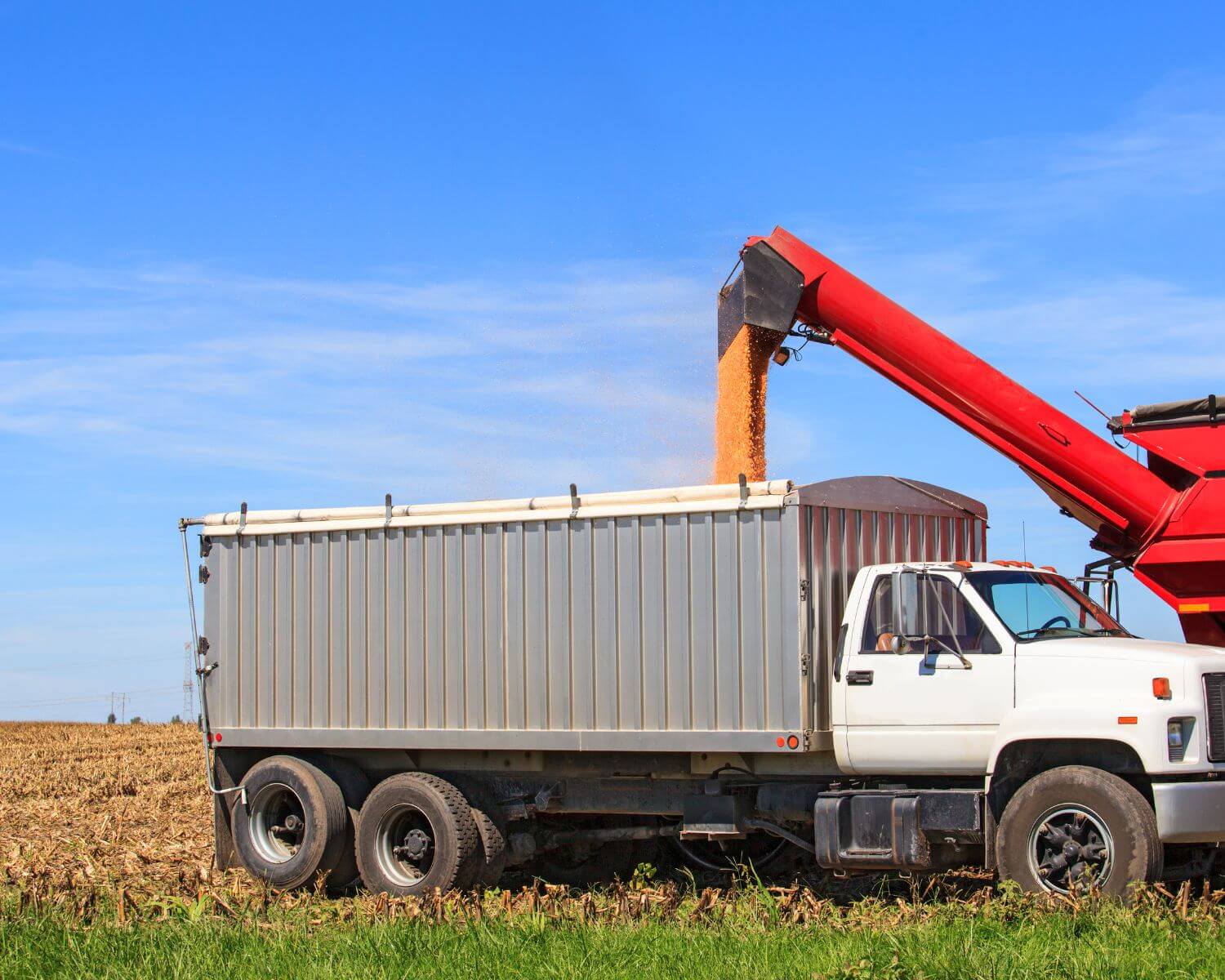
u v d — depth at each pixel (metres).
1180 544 12.31
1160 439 12.56
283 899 12.19
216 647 14.44
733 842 14.03
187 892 12.98
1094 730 10.23
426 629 13.20
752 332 13.90
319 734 13.68
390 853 13.22
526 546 12.69
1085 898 9.65
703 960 8.91
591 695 12.22
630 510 12.08
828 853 11.23
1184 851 10.88
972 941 8.77
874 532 12.25
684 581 11.81
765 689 11.37
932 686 10.96
